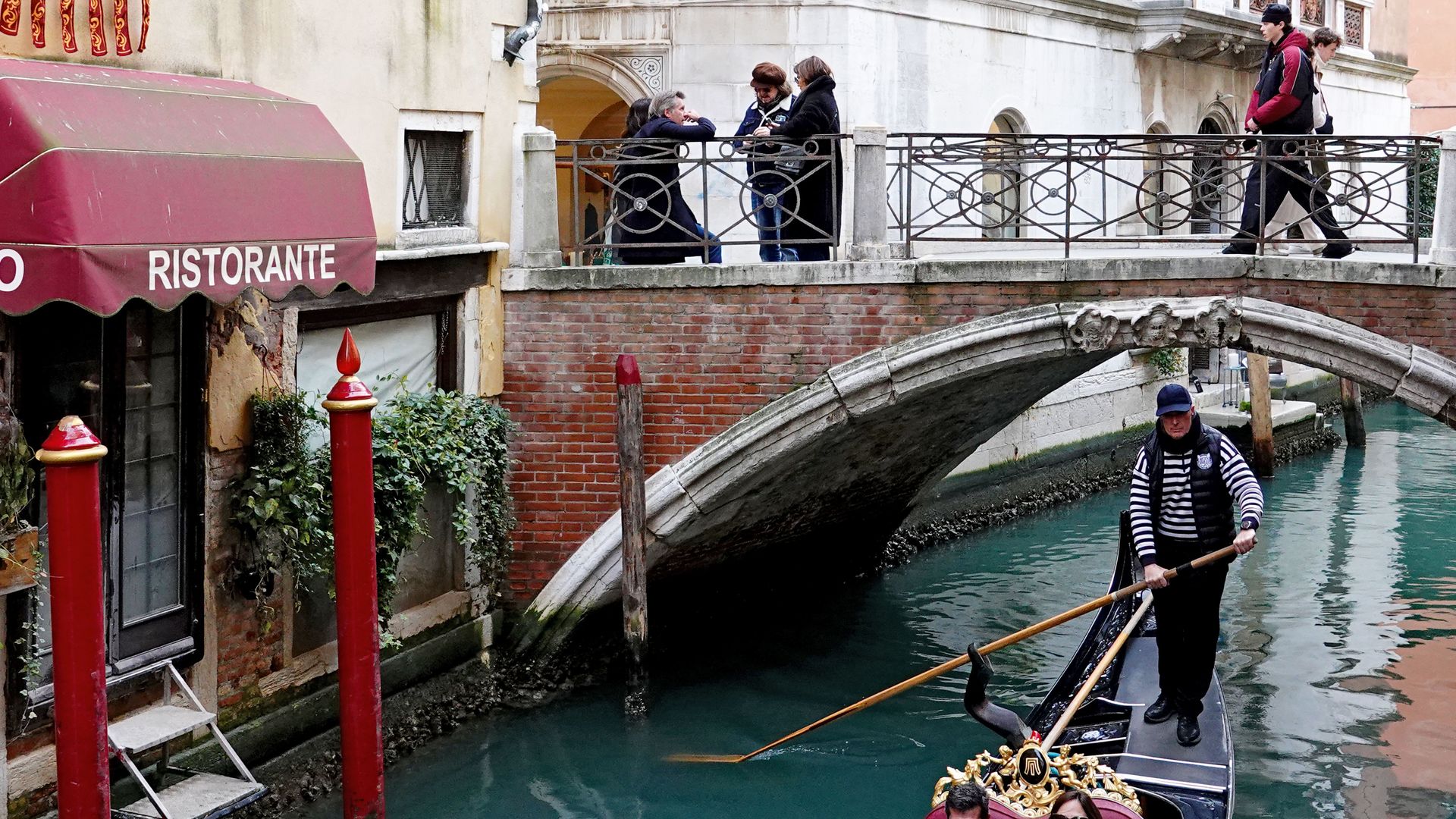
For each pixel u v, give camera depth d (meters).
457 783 7.58
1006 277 8.16
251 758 7.04
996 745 8.13
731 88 11.40
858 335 8.34
